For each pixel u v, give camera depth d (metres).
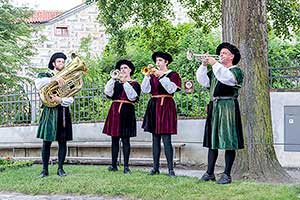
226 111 6.45
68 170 8.42
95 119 10.59
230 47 6.62
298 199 5.70
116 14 10.97
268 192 5.98
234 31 7.38
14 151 11.09
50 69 8.01
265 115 7.35
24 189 6.93
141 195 6.22
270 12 11.81
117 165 8.77
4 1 17.45
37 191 6.80
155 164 7.66
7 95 11.56
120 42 11.34
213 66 6.41
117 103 8.00
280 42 13.13
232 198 5.79
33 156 10.87
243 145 6.54
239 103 7.36
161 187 6.49
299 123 9.32
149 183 6.79
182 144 9.67
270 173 7.25
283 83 9.90
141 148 9.97
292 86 9.60
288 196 5.79
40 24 20.42
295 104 9.36
